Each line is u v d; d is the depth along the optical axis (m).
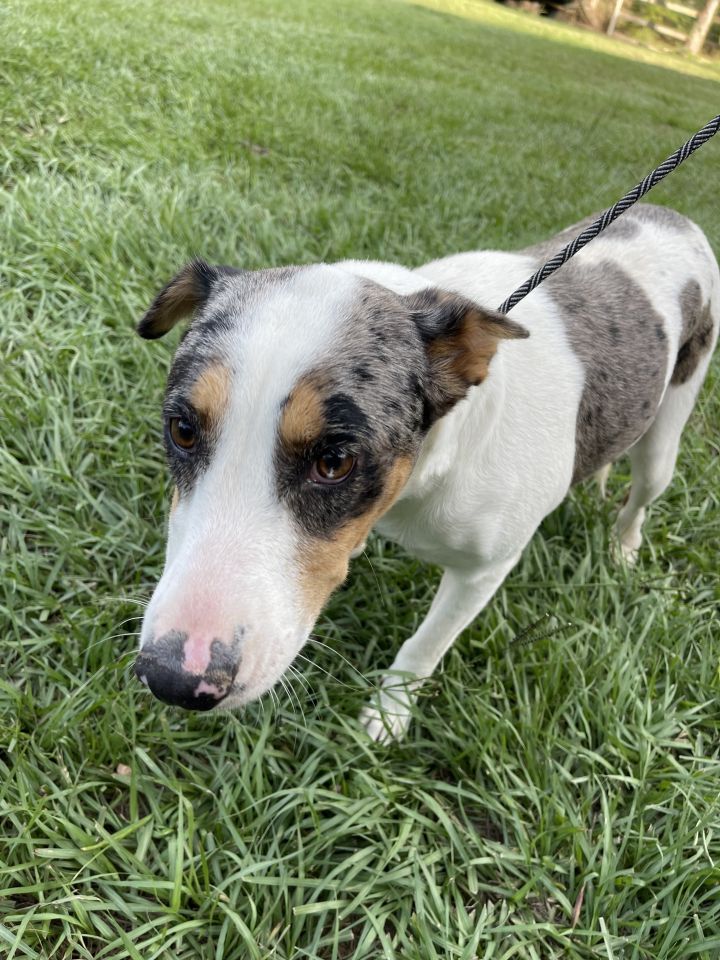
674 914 0.39
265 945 0.36
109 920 0.36
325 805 0.41
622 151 1.75
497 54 2.77
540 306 0.47
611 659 0.52
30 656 0.46
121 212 0.81
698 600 0.59
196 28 1.65
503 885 0.41
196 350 0.32
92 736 0.42
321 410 0.31
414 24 2.94
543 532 0.64
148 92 1.14
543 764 0.46
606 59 3.75
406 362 0.35
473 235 0.98
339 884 0.38
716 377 0.83
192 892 0.37
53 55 1.14
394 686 0.47
